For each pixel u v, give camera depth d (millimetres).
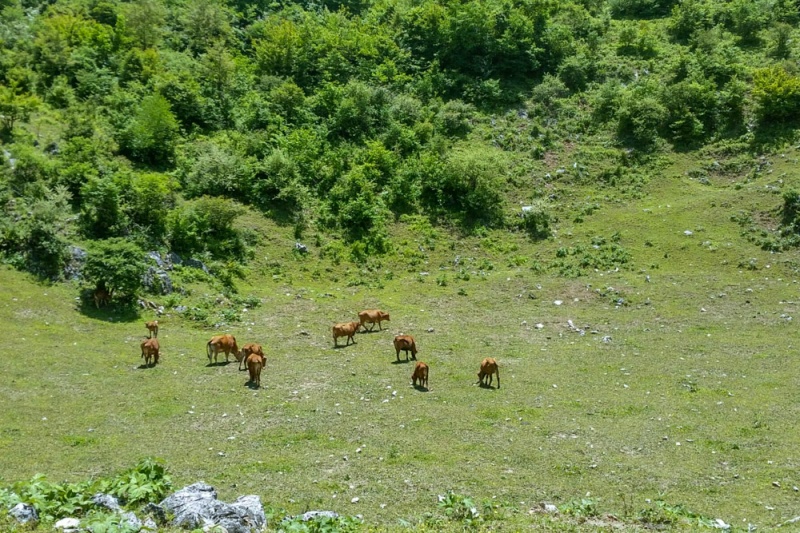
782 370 29547
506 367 30656
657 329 35875
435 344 34125
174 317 36719
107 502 13672
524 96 66062
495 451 21609
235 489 18531
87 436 22375
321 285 44281
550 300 41219
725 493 18938
